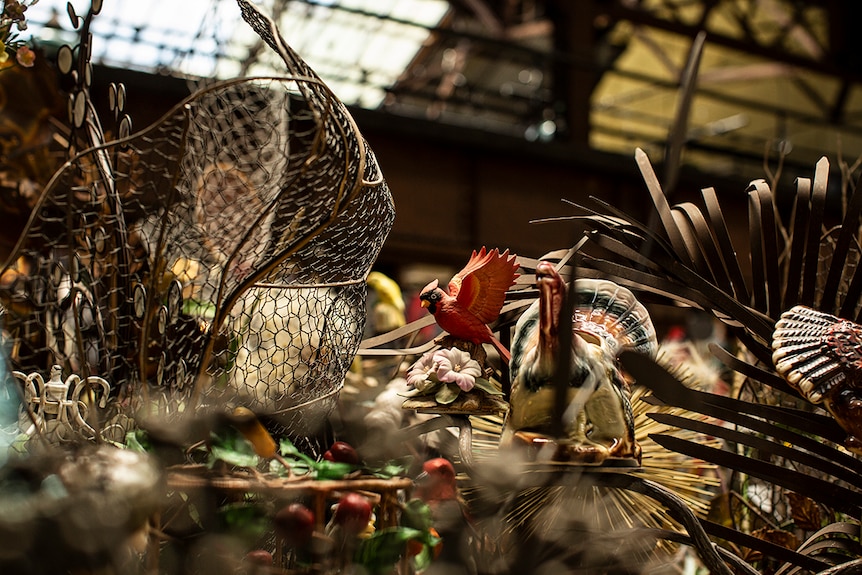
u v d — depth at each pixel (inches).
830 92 351.9
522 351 35.8
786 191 143.2
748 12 340.2
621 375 35.6
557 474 33.5
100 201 39.2
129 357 37.7
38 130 50.7
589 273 39.6
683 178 207.9
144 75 76.4
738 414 36.9
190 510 29.4
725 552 35.2
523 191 191.8
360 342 38.9
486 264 36.8
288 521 28.0
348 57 207.5
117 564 25.0
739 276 39.4
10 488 25.3
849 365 34.3
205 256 40.4
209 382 35.1
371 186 33.1
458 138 183.0
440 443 38.9
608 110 361.1
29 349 44.0
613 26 307.3
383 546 28.3
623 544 33.7
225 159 46.0
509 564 31.4
